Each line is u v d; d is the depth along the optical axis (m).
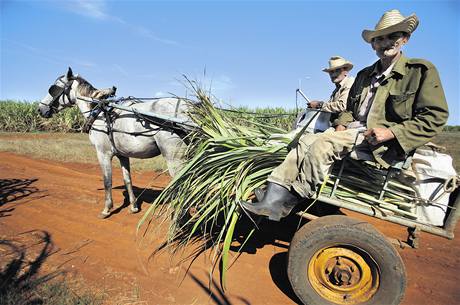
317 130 3.95
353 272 3.05
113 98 5.41
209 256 4.20
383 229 5.46
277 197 3.17
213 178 3.71
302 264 3.08
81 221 5.41
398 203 3.21
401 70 3.00
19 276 3.62
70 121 23.25
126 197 6.87
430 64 2.90
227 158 3.74
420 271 4.12
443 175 3.04
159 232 4.91
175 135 4.82
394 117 3.08
